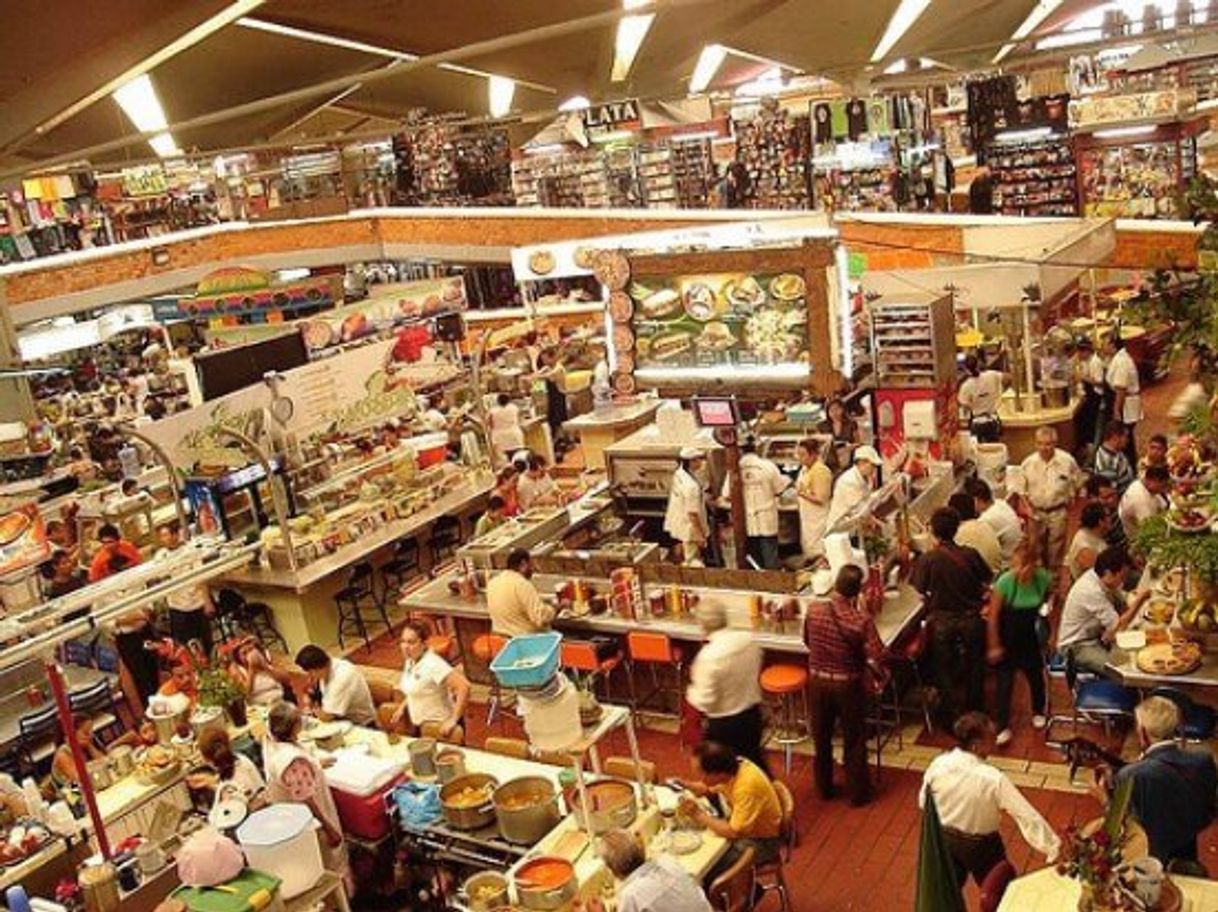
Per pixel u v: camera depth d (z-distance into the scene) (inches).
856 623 314.5
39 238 947.3
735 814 251.1
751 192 1045.8
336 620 502.9
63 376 999.6
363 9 724.0
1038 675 341.7
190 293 969.5
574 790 262.4
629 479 475.5
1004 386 601.6
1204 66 1091.3
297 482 526.9
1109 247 660.7
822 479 429.4
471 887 242.8
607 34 895.7
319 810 269.6
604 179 1077.8
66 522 545.6
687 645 369.1
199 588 446.6
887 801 326.3
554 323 984.9
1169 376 695.7
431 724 321.1
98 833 245.6
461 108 1316.4
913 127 983.6
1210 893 207.0
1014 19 1285.7
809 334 387.2
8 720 370.9
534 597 380.8
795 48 1080.2
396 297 700.0
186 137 1153.4
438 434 597.3
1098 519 355.3
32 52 416.2
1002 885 236.4
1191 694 285.1
